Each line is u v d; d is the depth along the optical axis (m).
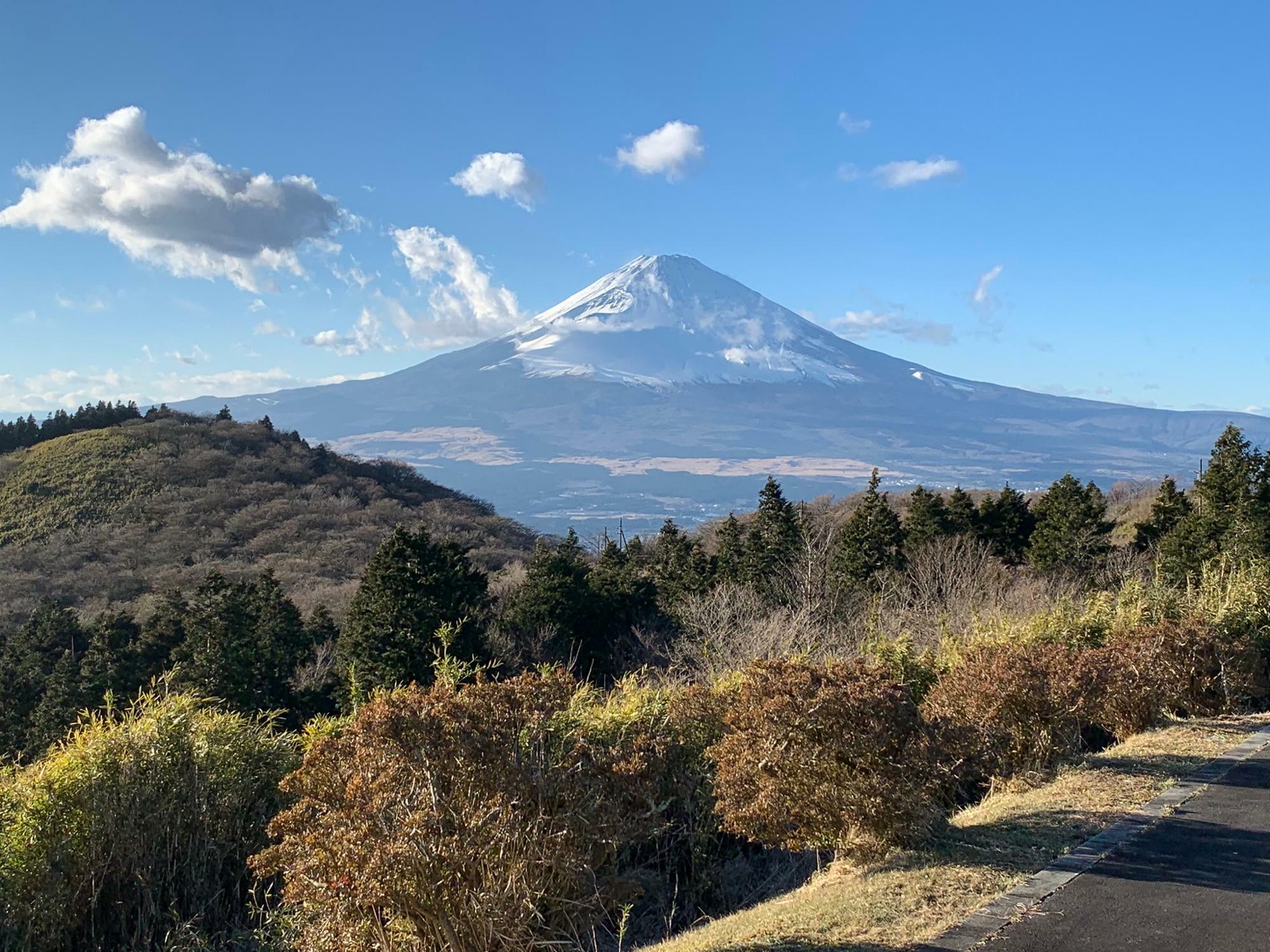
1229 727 9.41
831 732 5.85
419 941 4.45
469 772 4.55
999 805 6.92
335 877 4.27
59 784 5.91
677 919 6.88
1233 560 20.28
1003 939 4.39
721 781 6.34
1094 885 5.05
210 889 6.50
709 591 30.73
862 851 5.84
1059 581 27.27
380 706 4.60
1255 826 6.05
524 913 4.64
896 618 20.66
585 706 7.79
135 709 6.85
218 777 6.64
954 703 8.16
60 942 5.79
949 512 36.38
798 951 4.39
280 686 21.64
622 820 5.04
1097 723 9.56
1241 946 4.28
